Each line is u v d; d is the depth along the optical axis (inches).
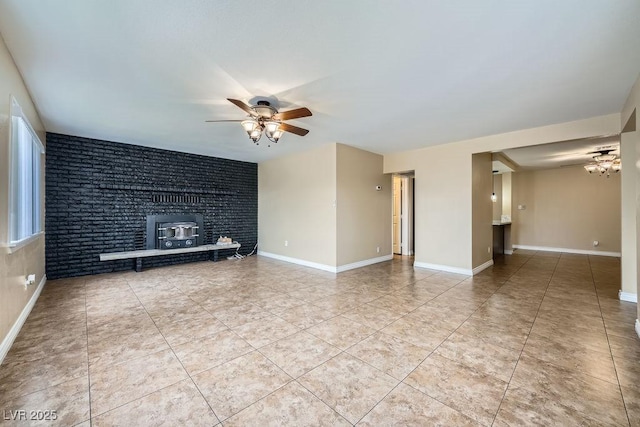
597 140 183.8
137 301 137.5
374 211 233.9
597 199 280.8
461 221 194.2
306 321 113.8
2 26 74.2
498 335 101.0
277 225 253.6
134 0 64.8
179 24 73.4
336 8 67.0
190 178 232.7
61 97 119.1
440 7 66.7
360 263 220.5
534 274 193.9
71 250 182.1
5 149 87.0
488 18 70.7
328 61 90.7
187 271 202.7
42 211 159.8
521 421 60.3
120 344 94.0
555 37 78.0
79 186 183.8
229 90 111.3
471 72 97.6
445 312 123.4
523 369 79.7
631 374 77.0
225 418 61.4
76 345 93.2
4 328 88.0
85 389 70.5
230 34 77.4
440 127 160.4
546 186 307.3
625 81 103.7
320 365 82.0
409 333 102.7
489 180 220.5
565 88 109.8
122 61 91.4
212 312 123.4
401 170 229.9
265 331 104.4
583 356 86.7
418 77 101.1
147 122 151.6
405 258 256.7
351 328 107.1
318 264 213.3
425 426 59.1
